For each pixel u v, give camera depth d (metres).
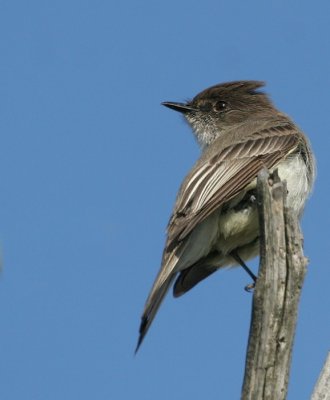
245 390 8.23
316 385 8.40
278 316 8.36
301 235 8.59
